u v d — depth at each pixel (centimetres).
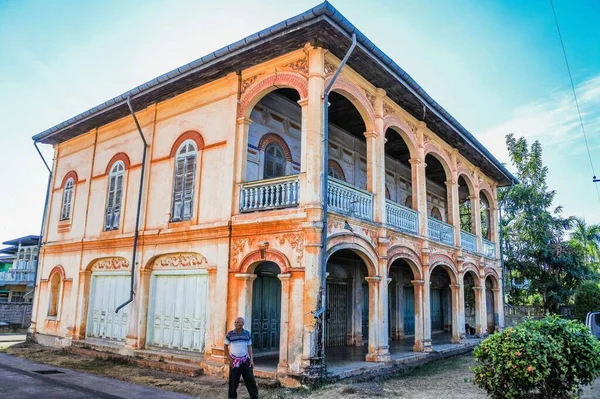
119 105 1522
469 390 976
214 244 1208
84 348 1513
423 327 1422
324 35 1057
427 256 1469
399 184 2053
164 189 1398
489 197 2227
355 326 1603
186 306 1298
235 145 1217
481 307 1908
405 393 945
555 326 746
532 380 678
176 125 1416
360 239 1159
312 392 915
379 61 1166
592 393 939
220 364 1119
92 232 1641
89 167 1745
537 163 2933
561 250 2631
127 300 1468
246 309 1109
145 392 966
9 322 2481
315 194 1020
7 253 4003
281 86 1166
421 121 1542
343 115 1521
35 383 1042
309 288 984
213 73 1280
